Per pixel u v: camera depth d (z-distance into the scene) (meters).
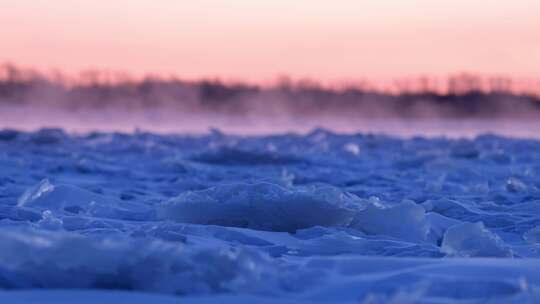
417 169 17.53
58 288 3.81
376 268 4.30
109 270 3.81
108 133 31.62
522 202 10.43
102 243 3.85
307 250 5.84
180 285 3.77
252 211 7.33
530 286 3.80
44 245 3.79
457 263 4.41
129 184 13.16
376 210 7.07
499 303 3.50
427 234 6.96
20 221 7.20
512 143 27.06
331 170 16.56
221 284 3.80
